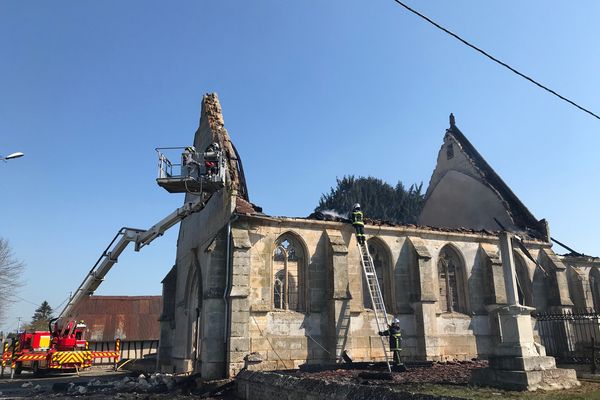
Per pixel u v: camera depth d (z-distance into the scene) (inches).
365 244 778.8
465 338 857.5
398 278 837.8
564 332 919.7
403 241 863.7
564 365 636.1
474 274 910.4
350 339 750.5
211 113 928.9
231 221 733.3
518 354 451.5
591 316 874.1
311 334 742.5
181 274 1013.2
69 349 1047.6
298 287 773.9
